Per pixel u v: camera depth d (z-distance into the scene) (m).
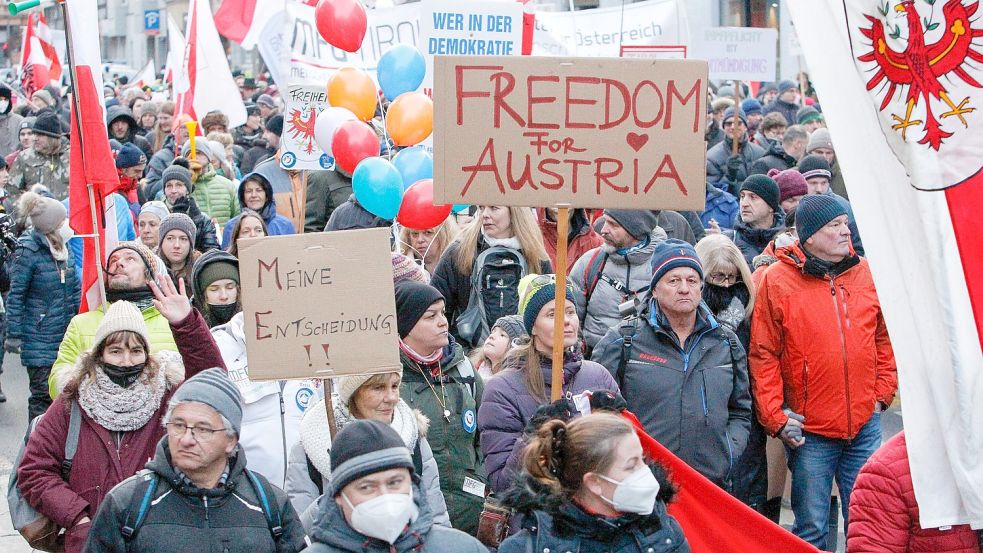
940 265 4.30
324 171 10.66
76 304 9.80
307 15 10.27
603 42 13.41
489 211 7.64
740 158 13.46
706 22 24.98
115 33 47.88
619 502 3.88
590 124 4.88
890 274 4.39
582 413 5.13
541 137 4.89
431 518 4.07
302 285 4.57
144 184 14.27
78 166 6.64
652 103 4.86
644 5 13.47
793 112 18.59
